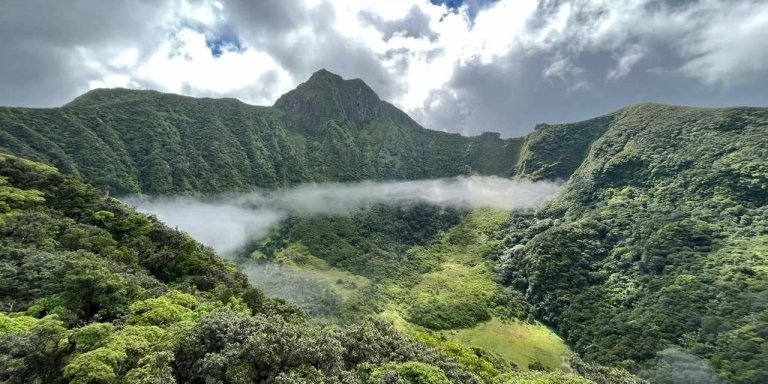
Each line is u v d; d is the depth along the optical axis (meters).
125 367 23.64
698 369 88.50
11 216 55.03
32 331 24.08
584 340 118.38
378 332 35.66
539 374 38.41
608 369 53.03
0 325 27.41
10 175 69.69
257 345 23.55
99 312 36.91
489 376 44.19
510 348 120.50
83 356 22.59
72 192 72.00
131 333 26.84
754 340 89.12
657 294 120.38
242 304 54.84
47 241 52.56
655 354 98.69
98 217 67.12
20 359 21.94
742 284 108.31
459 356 51.09
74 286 37.31
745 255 119.81
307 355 25.06
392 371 26.05
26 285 39.03
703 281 116.06
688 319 105.12
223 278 68.19
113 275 41.03
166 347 24.39
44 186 71.06
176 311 34.97
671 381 88.56
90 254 50.28
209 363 22.44
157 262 62.53
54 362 23.92
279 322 30.09
